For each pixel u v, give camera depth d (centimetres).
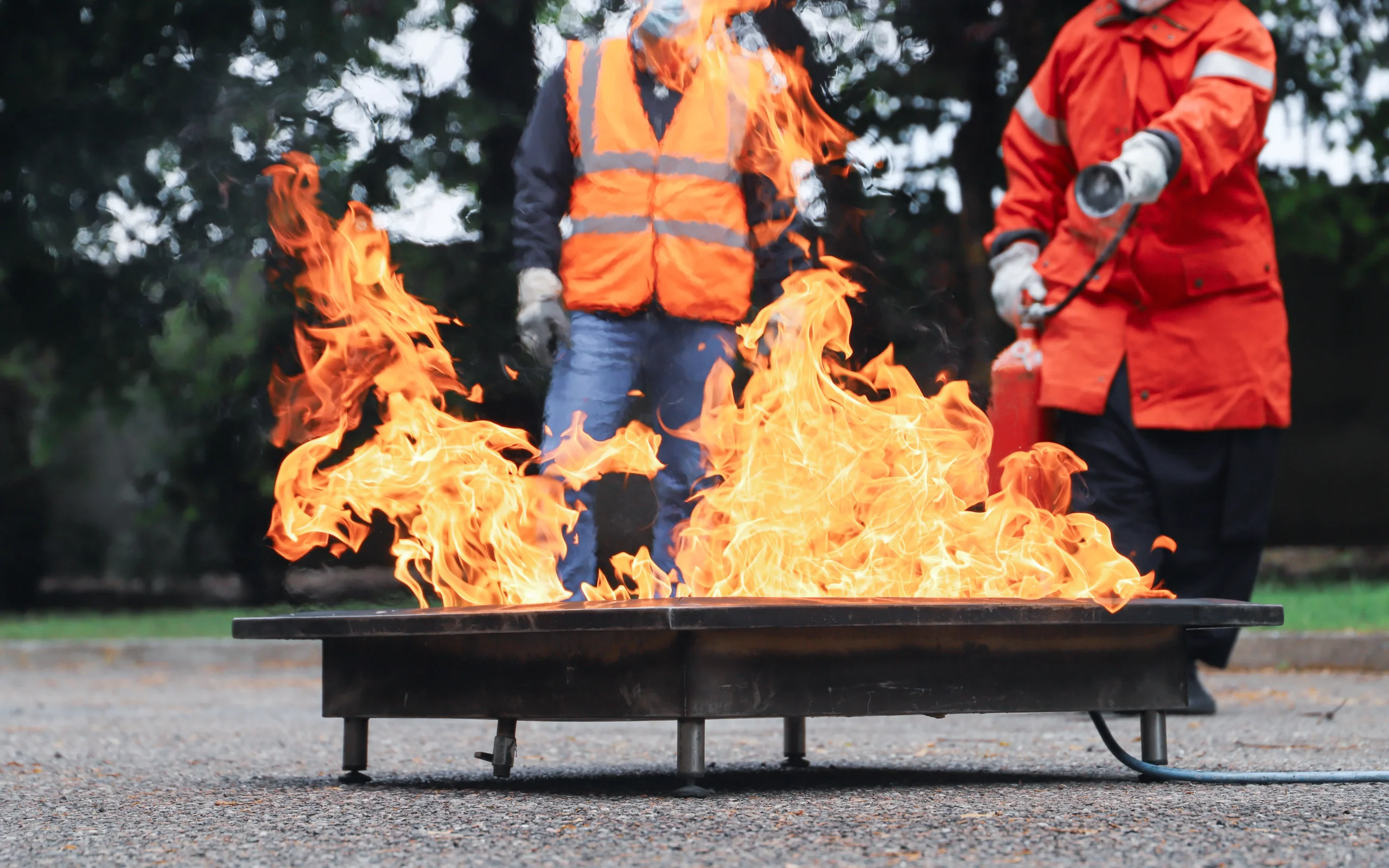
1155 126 448
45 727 558
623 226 456
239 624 321
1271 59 483
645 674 293
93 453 1788
